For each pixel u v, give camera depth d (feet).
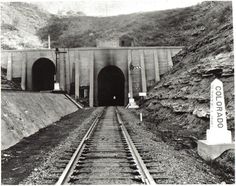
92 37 273.75
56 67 169.17
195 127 52.39
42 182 25.41
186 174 27.91
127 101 183.42
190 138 46.47
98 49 187.93
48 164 31.96
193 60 82.84
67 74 185.06
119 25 285.43
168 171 28.60
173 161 33.24
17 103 57.82
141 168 29.19
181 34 233.14
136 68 178.60
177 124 61.98
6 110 48.98
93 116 99.71
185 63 95.45
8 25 264.93
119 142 46.75
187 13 260.21
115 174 27.58
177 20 256.93
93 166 30.78
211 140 34.42
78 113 115.03
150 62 185.68
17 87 173.47
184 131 52.90
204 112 50.42
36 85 197.47
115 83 220.02
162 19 270.26
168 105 78.74
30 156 36.35
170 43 230.48
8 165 32.01
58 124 72.90
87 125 72.08
